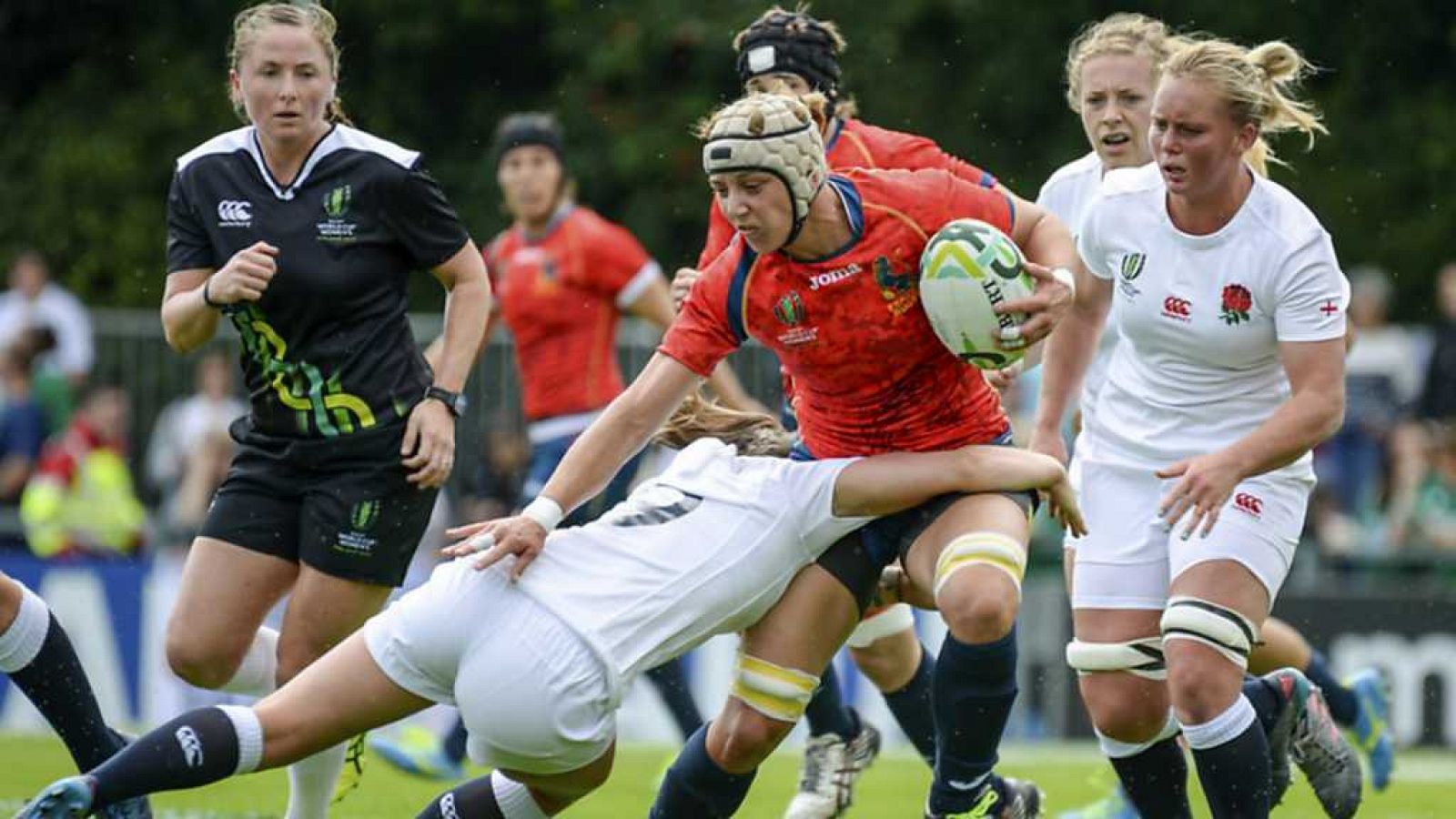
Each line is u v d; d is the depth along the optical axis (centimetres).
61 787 1783
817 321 1972
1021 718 4344
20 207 7275
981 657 1959
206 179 2242
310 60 2197
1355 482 5044
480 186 7131
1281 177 7069
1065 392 2325
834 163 2411
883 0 6838
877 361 1992
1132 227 2183
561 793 1997
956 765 2044
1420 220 7012
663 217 6762
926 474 1998
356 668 1881
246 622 2238
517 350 3472
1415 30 7062
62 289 7188
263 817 2828
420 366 2298
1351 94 7119
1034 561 4419
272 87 2181
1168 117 2066
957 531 1991
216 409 4791
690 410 2180
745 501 1986
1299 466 2167
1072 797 3133
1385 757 2820
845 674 4091
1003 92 6781
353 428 2225
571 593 1889
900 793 3177
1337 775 2377
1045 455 2097
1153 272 2167
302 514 2239
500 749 1894
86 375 4909
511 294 3438
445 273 2300
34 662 2142
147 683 4341
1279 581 2136
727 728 2022
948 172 2152
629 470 3256
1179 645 2081
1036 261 2019
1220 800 2080
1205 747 2069
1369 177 7038
